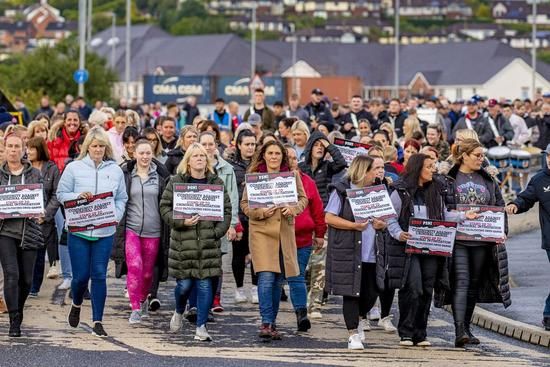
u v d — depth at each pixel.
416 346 26.12
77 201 26.66
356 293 25.56
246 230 31.33
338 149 31.00
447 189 26.48
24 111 72.94
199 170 27.14
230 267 38.44
